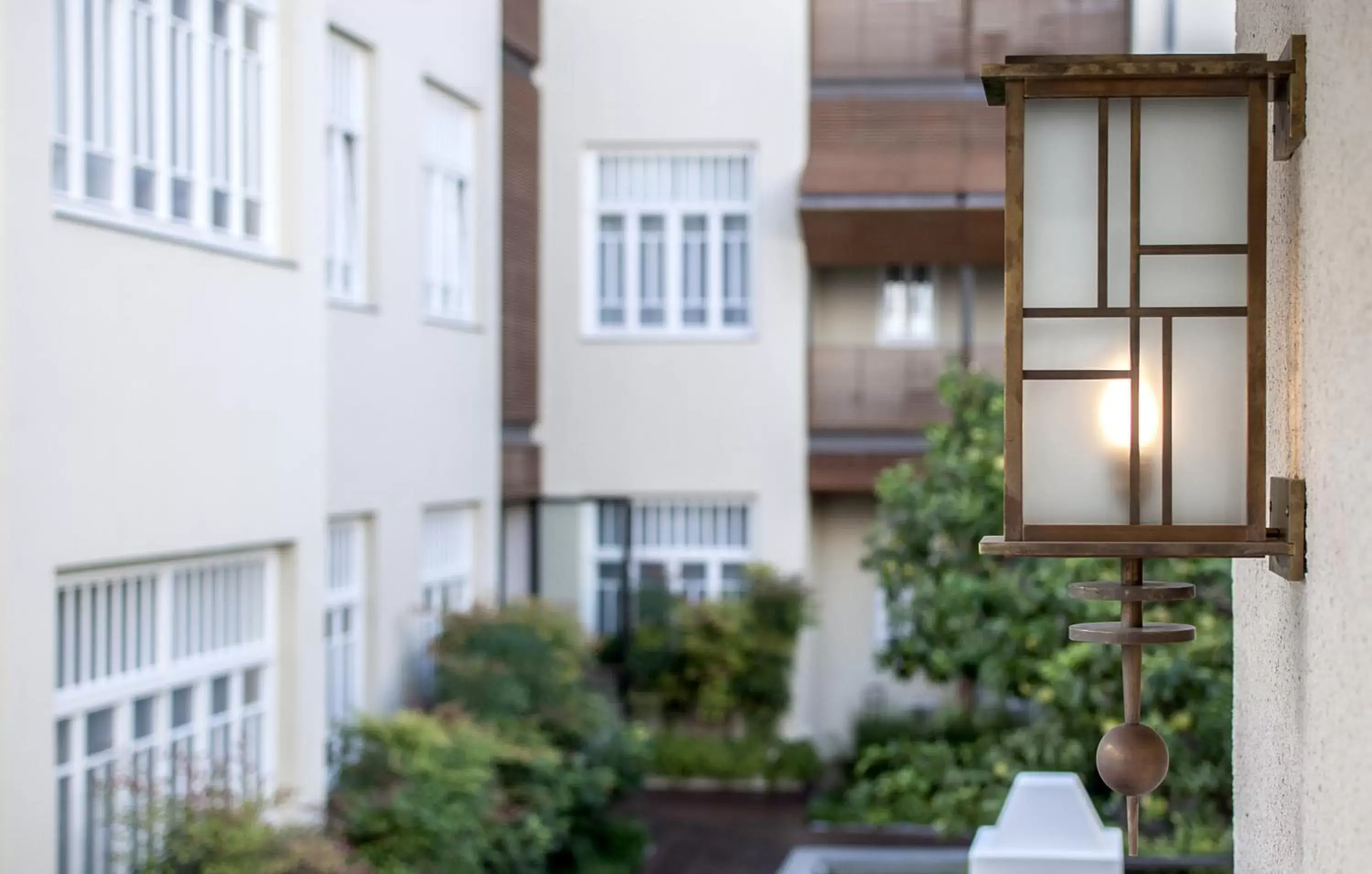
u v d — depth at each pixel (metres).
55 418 9.32
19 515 8.98
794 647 21.52
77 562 9.54
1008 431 3.25
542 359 21.80
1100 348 3.29
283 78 12.29
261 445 11.80
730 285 21.86
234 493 11.41
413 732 13.30
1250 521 3.21
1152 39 15.97
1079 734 9.91
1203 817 9.27
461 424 17.91
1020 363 3.27
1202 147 3.29
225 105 11.66
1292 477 3.31
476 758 13.38
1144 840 9.70
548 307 21.75
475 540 18.73
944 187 20.22
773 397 21.58
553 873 15.77
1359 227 2.78
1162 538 3.24
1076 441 3.29
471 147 18.44
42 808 9.13
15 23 8.89
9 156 8.88
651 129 21.58
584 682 18.58
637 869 16.73
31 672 9.07
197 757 10.63
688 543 22.14
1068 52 20.67
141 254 10.23
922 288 22.55
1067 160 3.31
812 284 22.38
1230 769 9.09
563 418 21.80
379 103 15.54
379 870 12.14
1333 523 2.95
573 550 21.75
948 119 20.91
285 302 12.15
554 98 21.66
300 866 10.39
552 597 21.77
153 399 10.37
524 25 20.02
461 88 17.75
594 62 21.62
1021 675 10.84
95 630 10.05
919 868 16.06
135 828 9.63
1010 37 20.83
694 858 17.31
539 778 15.24
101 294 9.79
